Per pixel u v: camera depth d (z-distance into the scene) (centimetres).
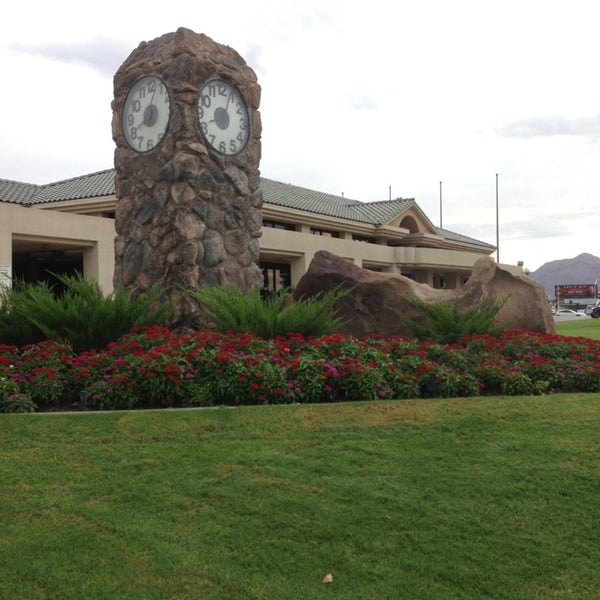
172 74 983
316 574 385
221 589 368
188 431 593
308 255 3431
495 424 634
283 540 418
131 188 1029
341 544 417
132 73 1037
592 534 437
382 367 774
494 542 424
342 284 1192
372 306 1169
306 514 450
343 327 1171
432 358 866
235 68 1055
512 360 908
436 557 406
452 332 995
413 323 1032
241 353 745
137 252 1012
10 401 658
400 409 673
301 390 716
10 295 853
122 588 366
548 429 623
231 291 923
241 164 1055
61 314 827
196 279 966
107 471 509
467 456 555
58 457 533
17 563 385
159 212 987
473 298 1176
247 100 1072
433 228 4809
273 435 590
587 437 601
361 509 459
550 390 839
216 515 446
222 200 1016
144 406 691
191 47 985
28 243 2394
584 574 394
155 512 450
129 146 1034
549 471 526
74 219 2392
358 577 383
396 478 509
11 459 526
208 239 992
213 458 535
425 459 546
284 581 377
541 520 453
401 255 4206
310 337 852
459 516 454
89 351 808
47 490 476
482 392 820
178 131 973
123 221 1038
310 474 511
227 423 614
